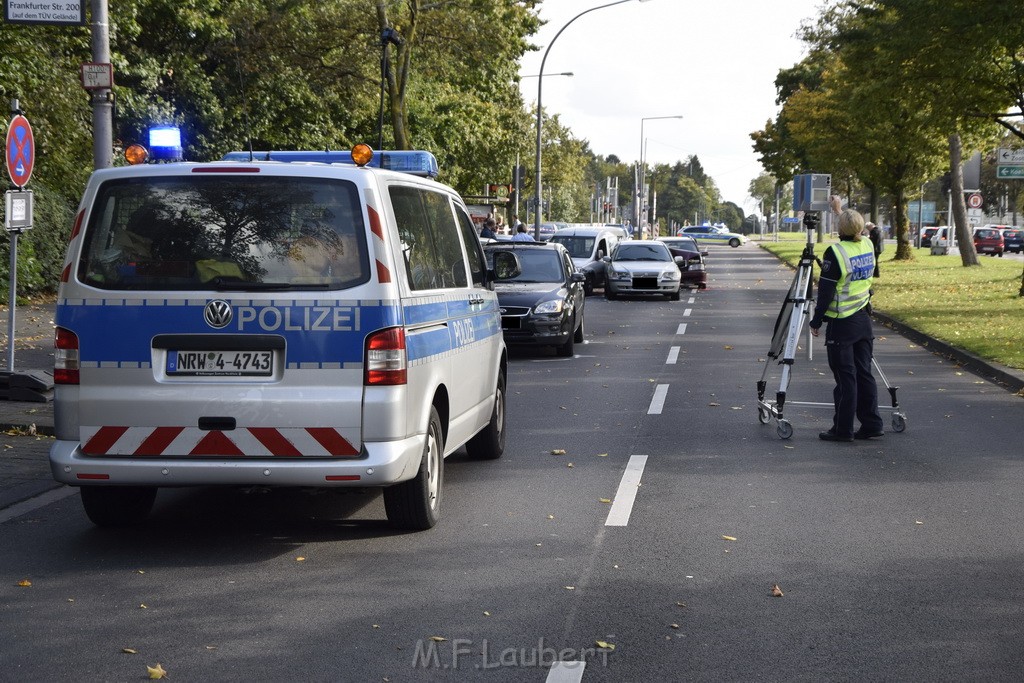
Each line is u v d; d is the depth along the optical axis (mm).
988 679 5719
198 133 42344
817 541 8492
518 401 16062
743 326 28453
